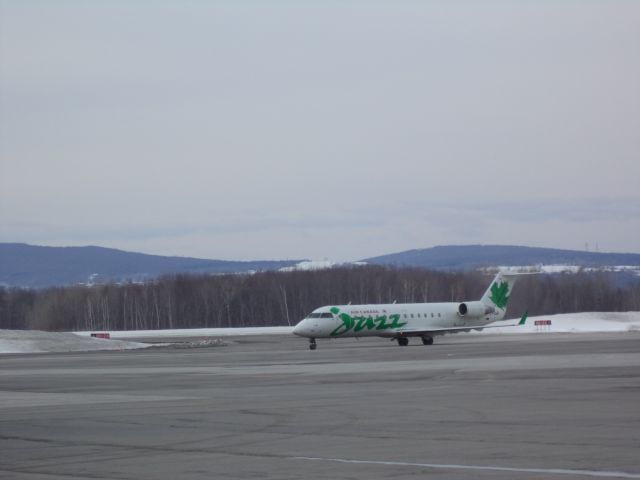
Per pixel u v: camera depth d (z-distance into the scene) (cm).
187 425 3622
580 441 2930
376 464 2598
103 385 6034
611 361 7312
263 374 6794
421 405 4128
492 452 2748
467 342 13362
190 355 10838
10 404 4731
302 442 3075
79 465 2736
